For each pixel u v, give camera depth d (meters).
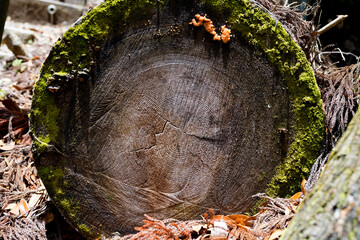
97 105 1.45
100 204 1.48
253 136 1.47
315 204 1.31
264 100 1.46
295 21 1.54
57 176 1.46
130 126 1.46
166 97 1.45
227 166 1.47
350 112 1.50
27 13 2.71
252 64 1.45
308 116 1.46
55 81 1.44
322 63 1.60
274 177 1.48
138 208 1.48
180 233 1.45
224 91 1.46
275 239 1.42
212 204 1.49
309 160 1.48
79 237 1.52
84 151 1.46
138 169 1.47
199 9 1.43
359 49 1.91
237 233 1.44
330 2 1.95
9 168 1.61
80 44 1.43
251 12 1.43
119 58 1.44
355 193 1.28
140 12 1.43
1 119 1.70
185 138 1.46
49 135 1.45
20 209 1.53
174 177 1.47
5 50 2.25
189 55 1.44
